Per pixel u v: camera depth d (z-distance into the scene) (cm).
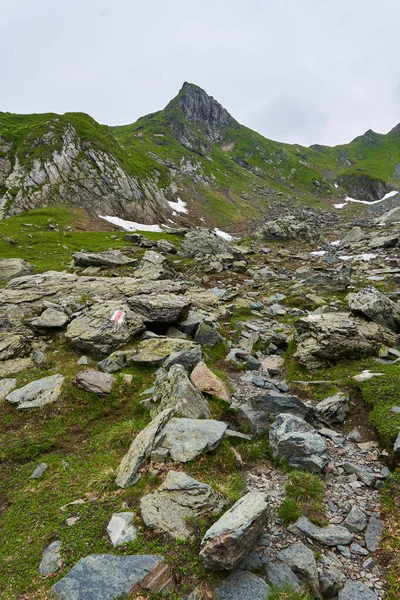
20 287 2836
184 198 16212
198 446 1013
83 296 2673
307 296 3114
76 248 6412
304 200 19838
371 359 1705
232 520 712
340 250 6456
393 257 4941
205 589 638
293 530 796
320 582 674
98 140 13050
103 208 10962
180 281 4091
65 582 645
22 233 7312
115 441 1195
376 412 1202
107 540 759
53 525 837
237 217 15312
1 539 827
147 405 1378
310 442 1044
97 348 1850
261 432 1190
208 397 1381
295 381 1616
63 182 10981
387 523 809
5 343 1936
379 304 2084
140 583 634
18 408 1431
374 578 683
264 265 5606
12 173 10675
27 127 12638
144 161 17600
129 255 5891
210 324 2272
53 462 1143
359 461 1044
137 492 887
